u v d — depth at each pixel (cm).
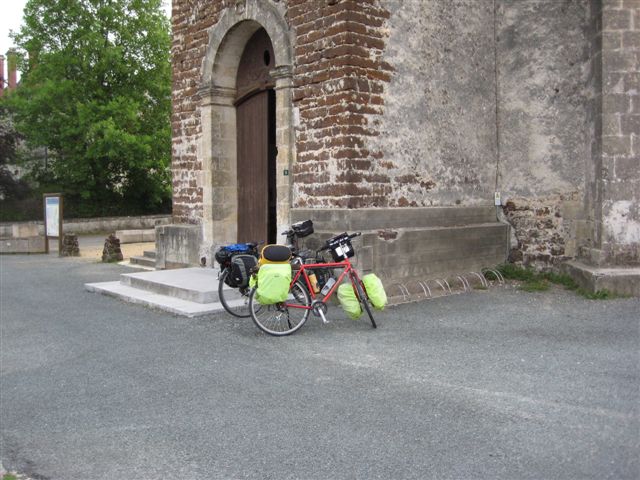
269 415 450
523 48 1030
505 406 450
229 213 1092
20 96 2873
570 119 1000
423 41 923
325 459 377
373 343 638
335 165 842
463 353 594
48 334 723
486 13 1028
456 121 980
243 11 987
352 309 702
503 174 1055
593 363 552
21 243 1805
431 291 908
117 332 716
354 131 832
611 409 439
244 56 1073
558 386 491
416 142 916
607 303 823
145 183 3133
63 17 2781
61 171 2959
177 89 1151
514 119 1042
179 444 409
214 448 400
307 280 690
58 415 473
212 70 1060
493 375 523
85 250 1891
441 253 930
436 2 944
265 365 570
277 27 920
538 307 809
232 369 562
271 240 1049
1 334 734
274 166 1055
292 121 910
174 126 1162
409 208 900
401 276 872
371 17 851
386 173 874
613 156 905
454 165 979
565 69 1001
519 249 1042
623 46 901
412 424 423
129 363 595
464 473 351
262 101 1048
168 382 534
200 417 453
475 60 1011
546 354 585
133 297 884
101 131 2738
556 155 1013
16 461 399
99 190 3098
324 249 716
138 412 470
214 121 1070
